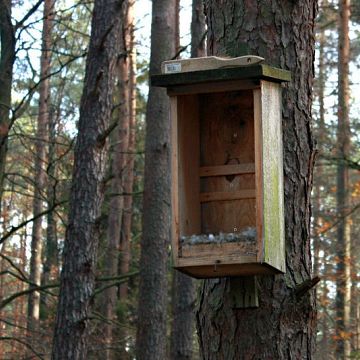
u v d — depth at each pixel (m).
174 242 3.72
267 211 3.69
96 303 13.48
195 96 3.94
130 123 15.04
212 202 3.90
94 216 6.77
